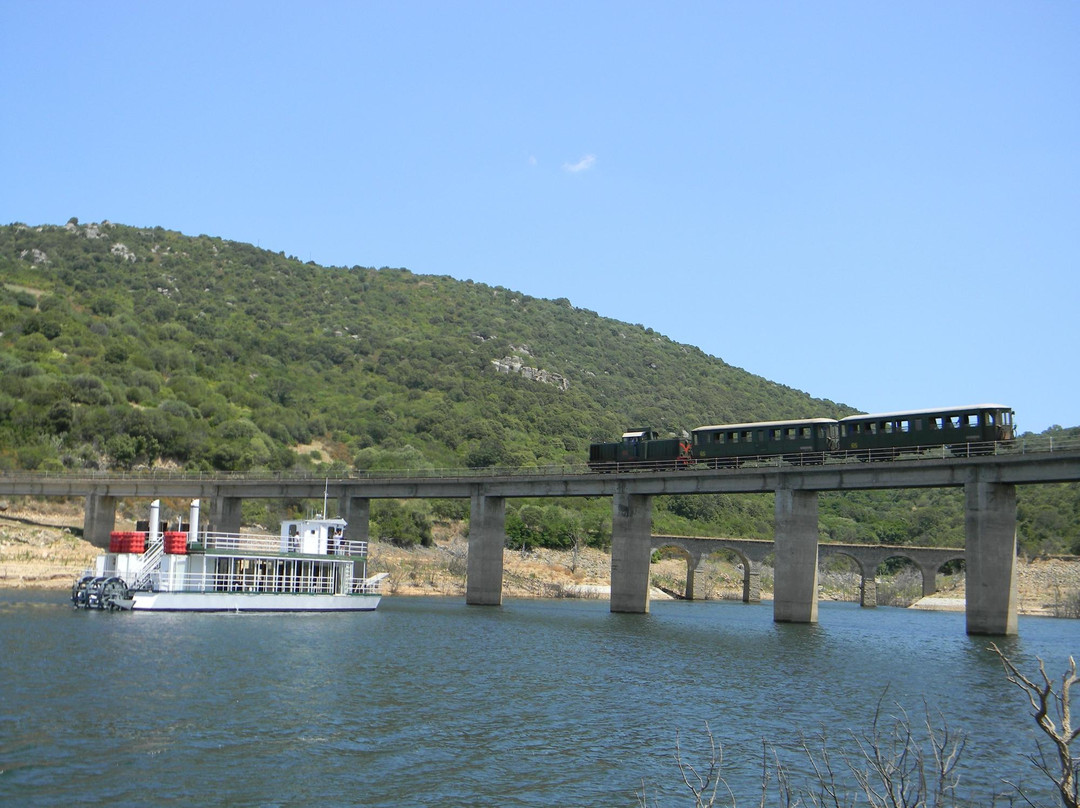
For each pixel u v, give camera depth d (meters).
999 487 81.94
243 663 55.06
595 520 171.88
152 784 31.66
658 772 35.16
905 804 20.08
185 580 82.88
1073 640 87.50
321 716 42.19
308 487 120.06
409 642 69.44
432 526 160.38
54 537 122.44
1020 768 36.34
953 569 182.62
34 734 36.91
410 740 38.66
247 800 30.55
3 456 137.62
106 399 161.00
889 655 70.88
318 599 89.81
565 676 56.28
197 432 164.00
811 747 39.31
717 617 108.44
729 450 103.00
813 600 94.88
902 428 92.00
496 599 112.31
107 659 54.00
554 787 33.00
